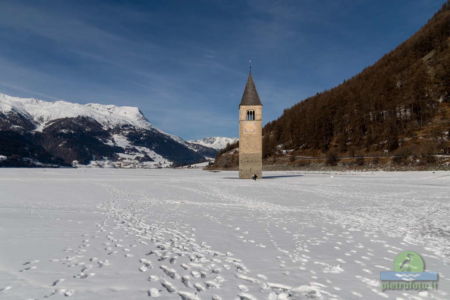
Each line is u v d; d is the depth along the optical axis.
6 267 7.18
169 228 12.31
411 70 127.19
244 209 18.44
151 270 7.21
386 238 10.84
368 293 6.04
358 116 123.56
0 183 41.97
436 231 12.09
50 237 10.20
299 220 14.54
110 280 6.50
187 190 32.81
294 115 174.88
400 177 55.66
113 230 11.68
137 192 30.25
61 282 6.32
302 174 80.81
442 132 84.75
